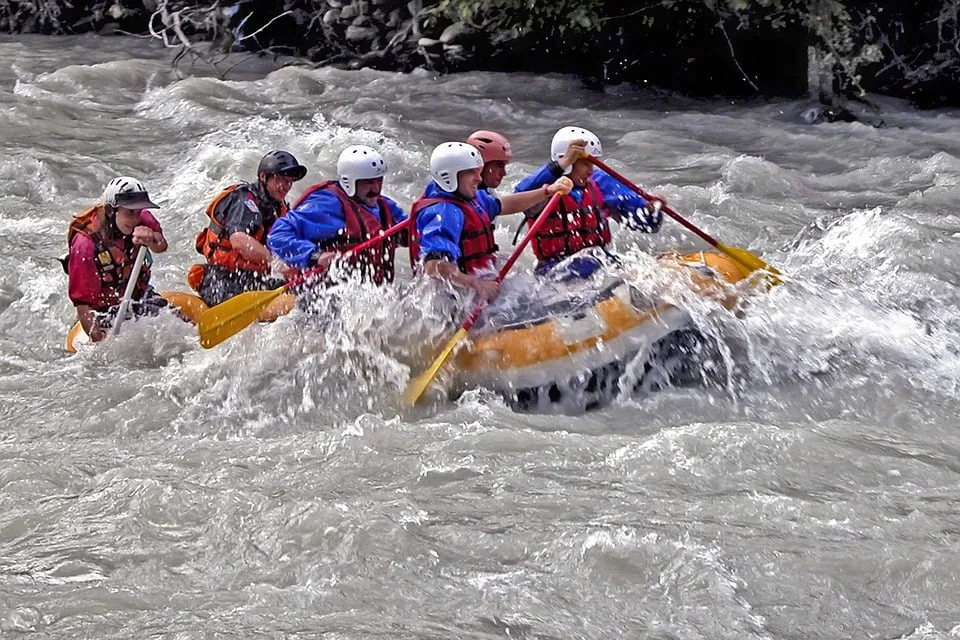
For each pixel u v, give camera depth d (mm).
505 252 10953
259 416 7762
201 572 5809
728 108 17688
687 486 6559
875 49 16391
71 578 5742
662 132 16125
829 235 11438
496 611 5453
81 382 8242
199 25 22000
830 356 8352
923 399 7809
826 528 6066
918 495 6434
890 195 13141
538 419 7648
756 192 13281
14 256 10789
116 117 16766
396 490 6609
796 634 5273
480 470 6801
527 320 8047
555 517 6254
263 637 5238
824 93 17031
